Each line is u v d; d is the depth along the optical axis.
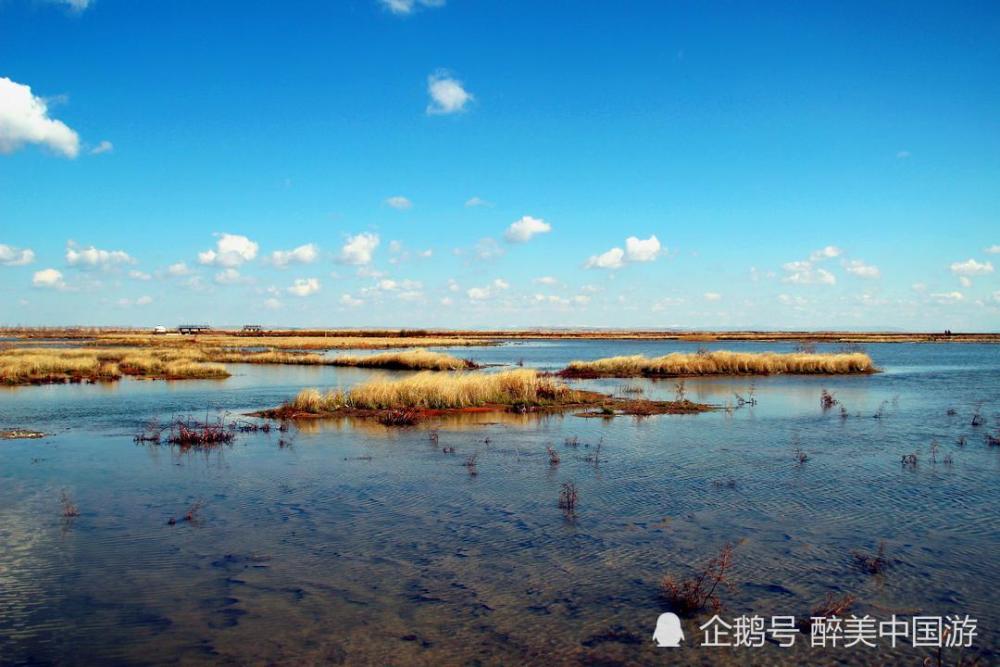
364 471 13.67
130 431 19.38
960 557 8.57
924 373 43.09
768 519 10.23
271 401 27.98
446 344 96.69
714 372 41.41
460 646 6.30
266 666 5.92
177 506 11.05
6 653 6.12
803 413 23.00
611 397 28.06
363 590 7.58
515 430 19.28
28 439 18.00
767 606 7.17
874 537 9.37
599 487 12.24
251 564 8.38
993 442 16.75
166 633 6.52
